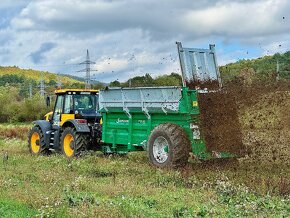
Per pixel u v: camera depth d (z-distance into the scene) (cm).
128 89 1491
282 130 1581
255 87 1496
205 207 788
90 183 1059
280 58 3009
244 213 768
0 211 779
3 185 1023
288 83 1537
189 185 1081
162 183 1096
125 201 842
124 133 1548
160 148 1359
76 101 1767
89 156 1565
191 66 1448
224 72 1595
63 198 852
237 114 1395
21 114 6353
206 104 1325
